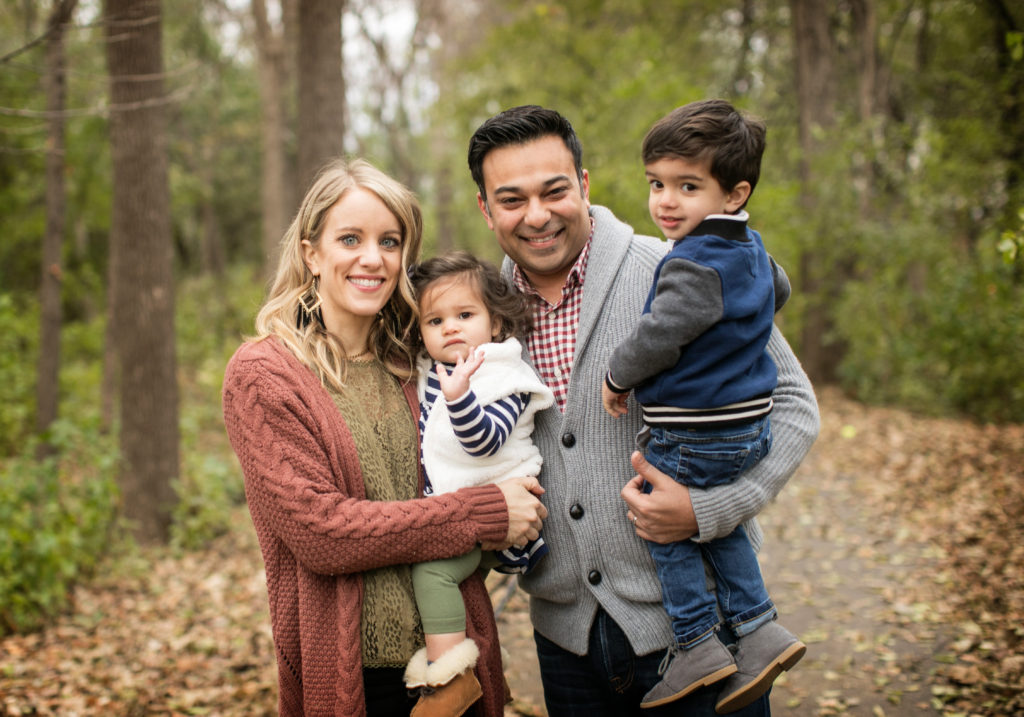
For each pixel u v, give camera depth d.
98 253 17.89
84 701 4.03
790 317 12.04
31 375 10.55
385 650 1.78
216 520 7.25
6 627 5.00
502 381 1.89
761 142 1.86
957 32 13.92
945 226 11.62
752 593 1.88
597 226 2.02
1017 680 3.65
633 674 1.95
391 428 1.92
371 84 22.06
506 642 4.55
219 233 25.41
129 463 6.86
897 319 11.22
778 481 1.85
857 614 4.67
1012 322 9.00
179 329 15.73
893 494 6.92
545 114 1.86
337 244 1.85
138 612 5.38
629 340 1.78
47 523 5.51
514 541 1.82
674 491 1.78
